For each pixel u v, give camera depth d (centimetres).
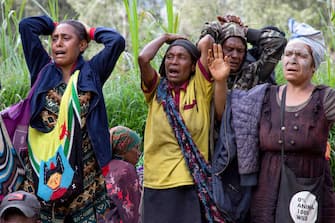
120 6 3133
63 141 1089
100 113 1111
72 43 1124
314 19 3319
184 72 1110
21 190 1109
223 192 1078
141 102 1647
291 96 1062
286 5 3362
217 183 1080
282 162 1047
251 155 1066
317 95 1050
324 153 1056
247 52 1238
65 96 1097
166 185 1089
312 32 1068
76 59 1131
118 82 1717
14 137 1121
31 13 3219
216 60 1098
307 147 1038
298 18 3353
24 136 1121
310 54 1060
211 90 1111
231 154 1074
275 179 1051
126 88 1677
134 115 1630
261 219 1057
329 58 1748
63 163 1085
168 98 1107
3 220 1000
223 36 1188
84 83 1103
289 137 1042
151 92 1126
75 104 1092
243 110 1080
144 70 1112
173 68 1109
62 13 3188
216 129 1120
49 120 1109
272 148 1055
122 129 1269
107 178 1223
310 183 1040
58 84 1118
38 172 1098
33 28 1139
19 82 1692
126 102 1652
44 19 1152
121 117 1628
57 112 1107
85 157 1108
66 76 1127
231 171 1092
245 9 3344
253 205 1071
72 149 1087
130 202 1230
